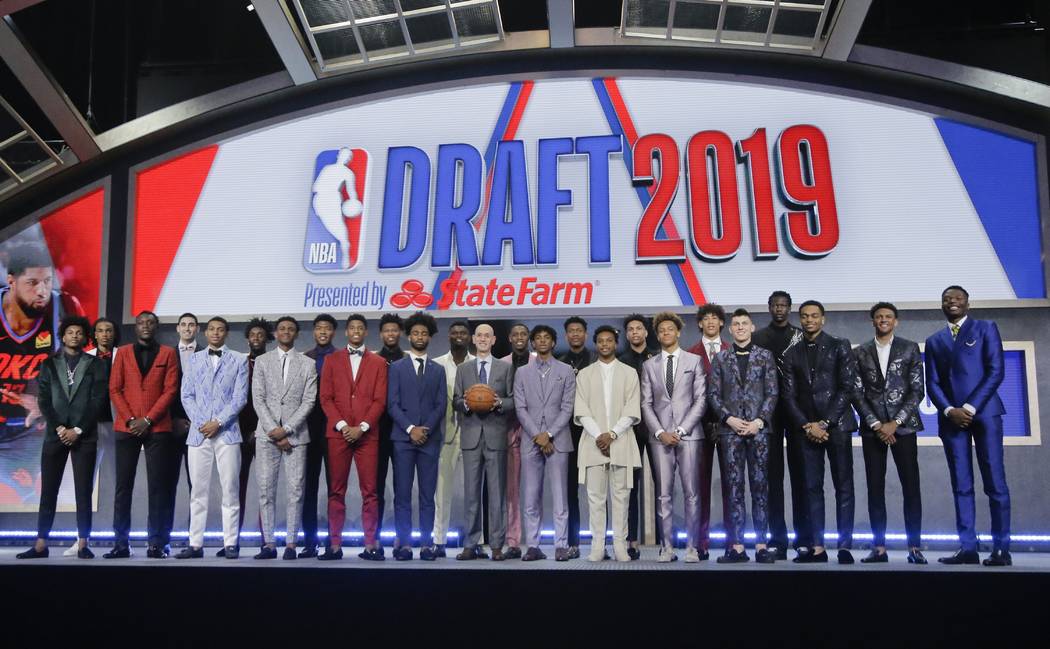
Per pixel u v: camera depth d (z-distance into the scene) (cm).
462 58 951
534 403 682
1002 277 873
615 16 1066
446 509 759
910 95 907
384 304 930
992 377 654
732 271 898
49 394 724
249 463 754
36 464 940
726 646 486
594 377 688
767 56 917
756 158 911
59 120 923
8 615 529
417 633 499
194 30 1087
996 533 645
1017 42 952
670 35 905
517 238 923
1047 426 850
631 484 670
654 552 792
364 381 696
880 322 670
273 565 541
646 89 935
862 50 889
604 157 927
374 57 941
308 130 970
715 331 742
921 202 891
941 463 856
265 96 966
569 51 941
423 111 959
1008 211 881
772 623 489
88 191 979
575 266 913
